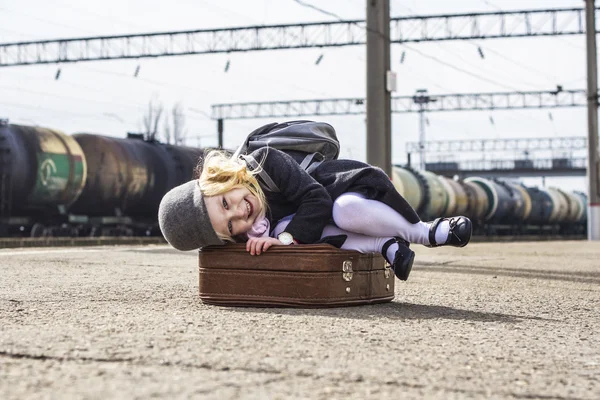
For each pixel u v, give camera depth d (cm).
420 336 302
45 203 2092
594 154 2623
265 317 344
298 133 411
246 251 381
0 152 1961
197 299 428
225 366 227
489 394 204
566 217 5197
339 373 223
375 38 1348
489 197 4038
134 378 208
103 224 2381
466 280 641
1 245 1673
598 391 212
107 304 398
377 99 1342
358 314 364
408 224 386
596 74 2611
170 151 2623
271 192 390
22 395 187
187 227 371
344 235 393
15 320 326
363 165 396
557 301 470
